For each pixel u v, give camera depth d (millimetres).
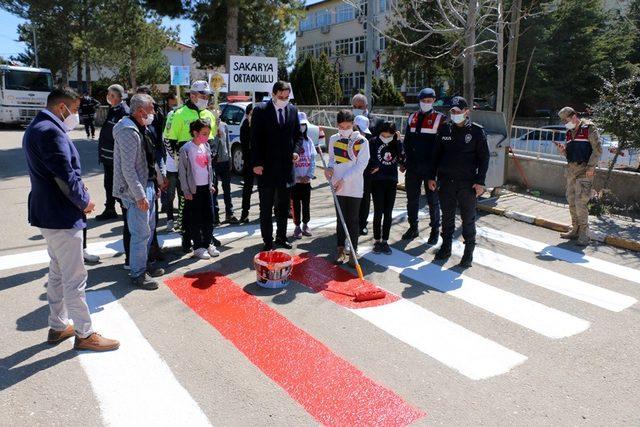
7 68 25469
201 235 6402
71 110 3777
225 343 4184
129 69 38750
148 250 5574
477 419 3293
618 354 4180
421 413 3334
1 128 27141
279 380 3668
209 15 22719
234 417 3240
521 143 10898
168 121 7152
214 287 5355
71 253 3816
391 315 4801
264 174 6254
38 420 3170
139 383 3582
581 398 3561
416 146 6918
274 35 35750
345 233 6020
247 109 7523
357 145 5898
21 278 5480
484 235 7625
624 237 7266
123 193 5102
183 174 5949
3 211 8367
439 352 4137
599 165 9883
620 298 5352
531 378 3795
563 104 26766
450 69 26531
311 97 29500
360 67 43312
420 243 7102
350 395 3506
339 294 5266
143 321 4539
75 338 4012
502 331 4539
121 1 30797
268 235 6449
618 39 25594
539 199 9562
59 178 3584
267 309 4848
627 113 8656
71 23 32656
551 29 24250
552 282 5770
